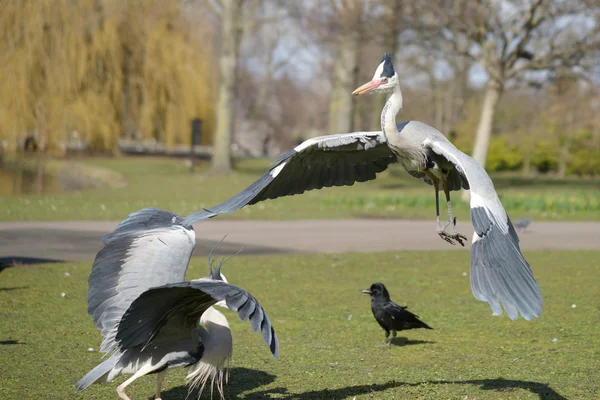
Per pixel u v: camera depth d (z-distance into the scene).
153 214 5.58
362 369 7.16
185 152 56.78
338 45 34.97
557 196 28.33
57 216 19.34
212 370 5.54
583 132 56.78
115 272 5.15
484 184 4.51
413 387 6.54
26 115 33.56
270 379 6.82
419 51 38.75
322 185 5.98
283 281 11.90
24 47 33.66
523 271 4.07
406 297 10.84
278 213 22.19
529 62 27.00
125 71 38.59
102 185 31.86
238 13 38.19
